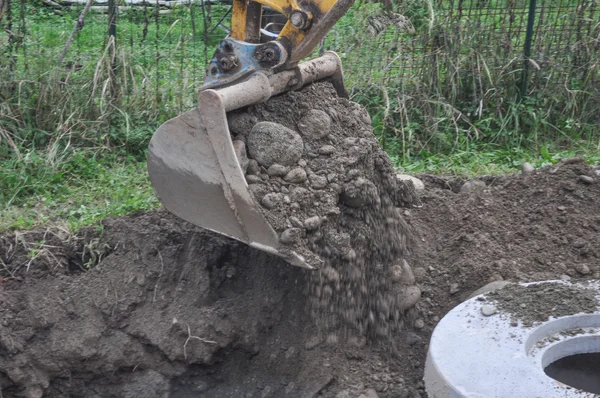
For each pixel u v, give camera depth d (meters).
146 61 6.94
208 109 3.51
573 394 3.10
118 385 4.20
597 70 7.07
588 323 3.61
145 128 6.41
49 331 4.23
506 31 7.03
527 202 4.91
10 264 4.57
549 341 3.50
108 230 4.72
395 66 6.94
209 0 8.02
